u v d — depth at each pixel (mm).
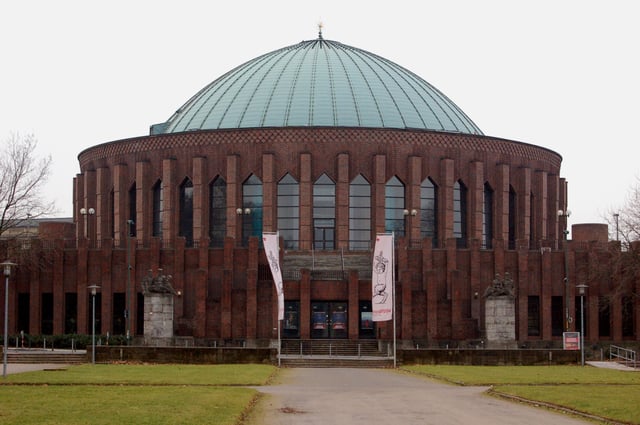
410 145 91438
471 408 33250
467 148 93438
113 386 40562
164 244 91125
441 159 92125
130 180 95438
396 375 51781
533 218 98312
